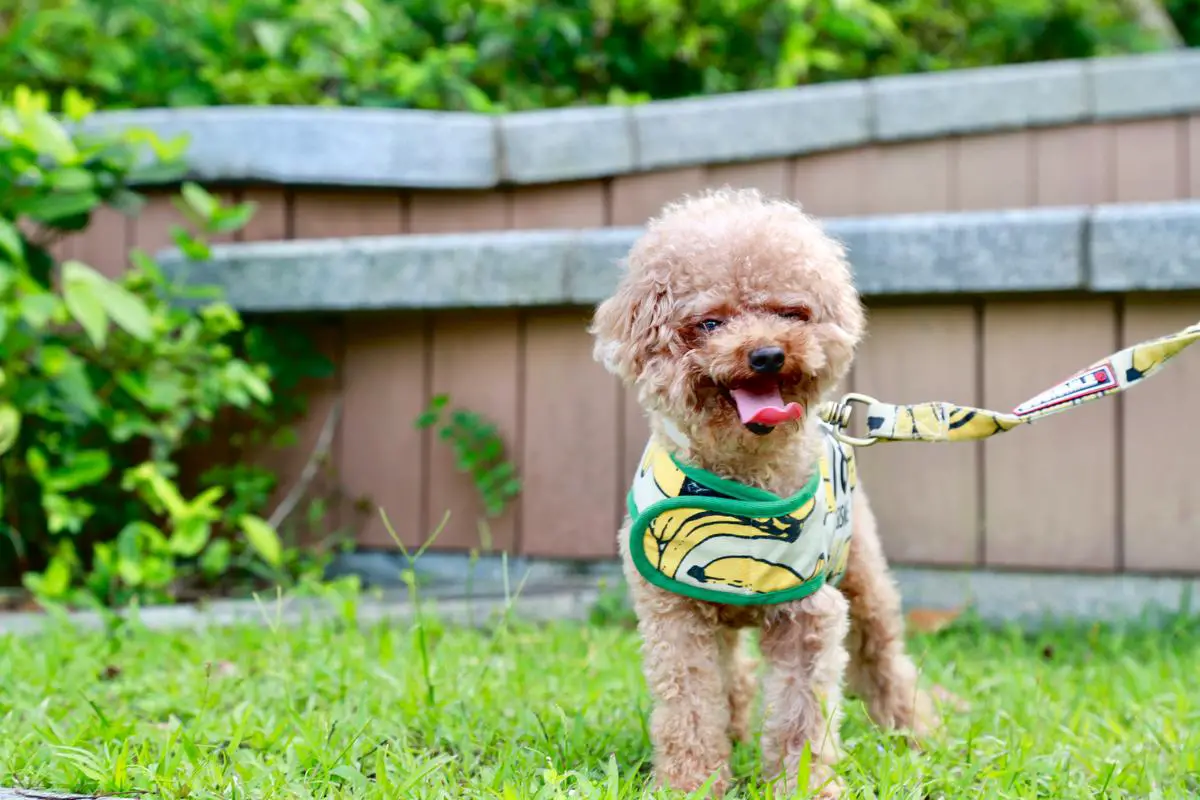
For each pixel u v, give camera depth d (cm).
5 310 166
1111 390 120
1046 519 174
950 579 176
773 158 193
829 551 125
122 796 115
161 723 134
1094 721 135
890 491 177
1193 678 146
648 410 128
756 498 122
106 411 178
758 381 120
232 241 193
